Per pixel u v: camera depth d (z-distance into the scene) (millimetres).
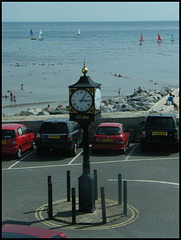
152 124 16531
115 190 11641
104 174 13461
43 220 9359
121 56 118938
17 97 54844
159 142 16297
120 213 9688
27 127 18812
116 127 16328
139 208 10094
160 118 16562
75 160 15602
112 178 12961
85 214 9602
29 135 17156
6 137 15570
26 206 10367
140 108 31500
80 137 17438
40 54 127312
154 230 8648
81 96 9711
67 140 15688
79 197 9750
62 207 10195
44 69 87562
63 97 54438
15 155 15750
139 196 11062
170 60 106875
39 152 16141
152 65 94875
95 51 137750
